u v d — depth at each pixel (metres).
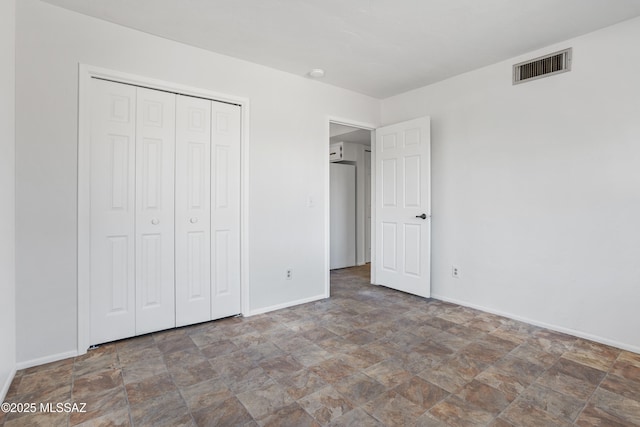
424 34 2.53
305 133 3.43
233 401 1.75
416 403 1.73
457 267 3.41
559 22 2.35
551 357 2.24
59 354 2.20
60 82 2.18
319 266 3.59
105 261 2.41
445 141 3.49
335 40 2.63
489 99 3.12
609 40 2.41
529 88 2.84
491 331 2.70
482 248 3.20
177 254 2.72
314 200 3.53
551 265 2.73
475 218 3.25
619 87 2.37
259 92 3.09
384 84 3.62
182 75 2.66
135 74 2.46
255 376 2.00
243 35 2.54
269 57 2.93
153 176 2.59
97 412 1.66
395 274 3.93
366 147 6.01
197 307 2.83
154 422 1.58
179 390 1.85
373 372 2.05
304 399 1.77
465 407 1.70
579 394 1.81
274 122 3.20
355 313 3.14
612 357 2.24
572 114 2.59
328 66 3.13
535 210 2.82
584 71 2.53
